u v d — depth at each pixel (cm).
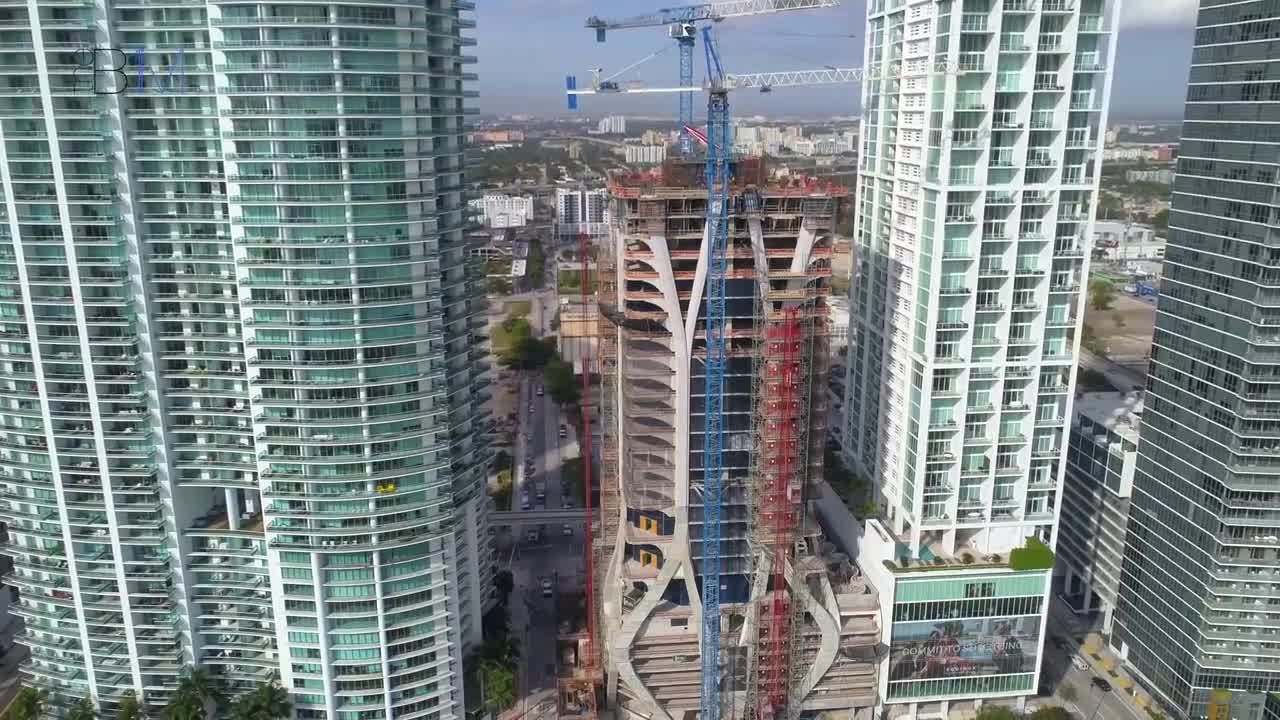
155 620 15888
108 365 14750
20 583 15788
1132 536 17762
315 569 15075
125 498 15275
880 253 18462
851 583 17200
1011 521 16638
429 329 15000
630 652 16662
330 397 14525
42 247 14312
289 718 15862
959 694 16788
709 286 15362
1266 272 14225
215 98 13988
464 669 17188
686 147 19538
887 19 17450
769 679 16312
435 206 14900
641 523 17238
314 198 13838
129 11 13838
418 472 15100
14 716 15662
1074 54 14738
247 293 14162
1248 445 14800
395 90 13788
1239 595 15550
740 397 16462
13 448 15212
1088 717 16838
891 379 17738
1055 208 15250
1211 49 15350
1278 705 15412
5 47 13625
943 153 14900
